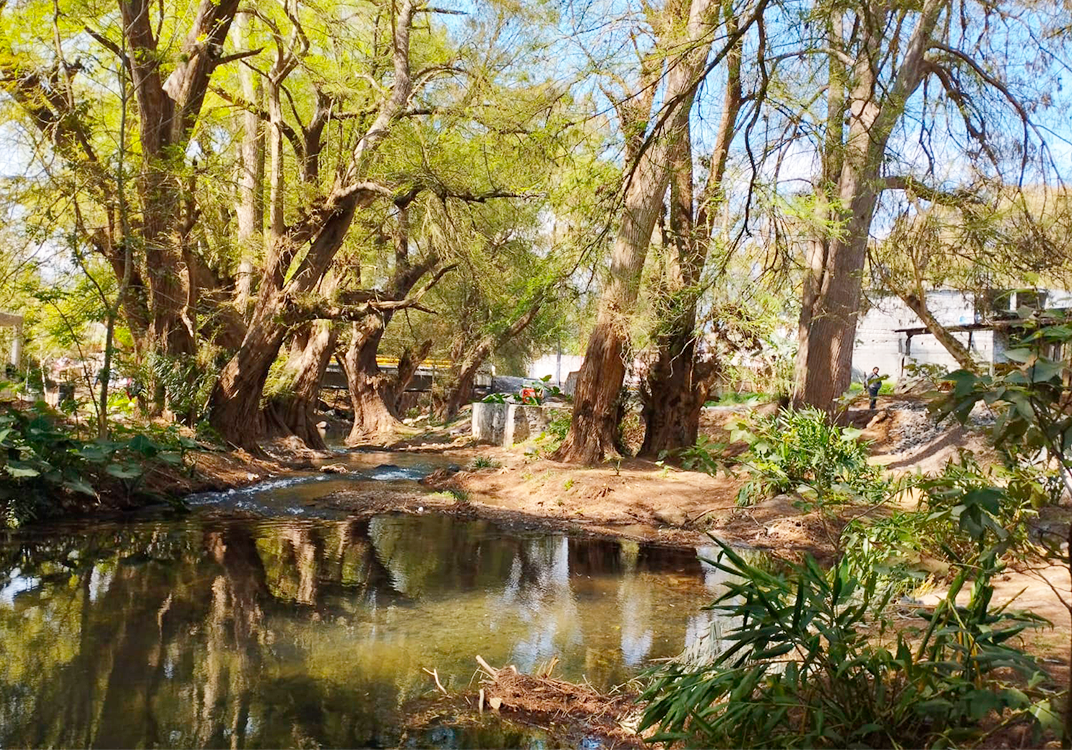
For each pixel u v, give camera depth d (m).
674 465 15.23
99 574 7.48
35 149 13.95
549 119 9.09
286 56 17.02
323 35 18.25
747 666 4.04
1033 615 3.75
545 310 13.50
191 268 16.42
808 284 15.42
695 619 6.57
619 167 9.12
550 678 5.05
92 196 14.00
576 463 15.12
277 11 18.23
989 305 10.17
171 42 15.16
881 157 9.35
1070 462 3.10
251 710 4.47
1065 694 3.21
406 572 8.07
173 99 15.41
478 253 19.30
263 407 20.05
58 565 7.81
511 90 14.44
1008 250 10.32
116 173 13.15
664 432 15.90
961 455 7.81
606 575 8.27
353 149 16.38
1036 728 3.06
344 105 18.30
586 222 9.88
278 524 10.64
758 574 3.95
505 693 4.75
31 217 13.82
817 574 4.08
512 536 10.41
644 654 5.62
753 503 11.74
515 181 16.20
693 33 8.83
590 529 11.08
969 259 10.48
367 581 7.61
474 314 28.47
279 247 16.91
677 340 15.21
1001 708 3.15
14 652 5.24
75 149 14.32
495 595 7.26
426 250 24.11
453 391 32.19
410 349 30.36
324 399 39.09
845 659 3.63
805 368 15.48
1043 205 11.20
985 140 11.52
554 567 8.60
